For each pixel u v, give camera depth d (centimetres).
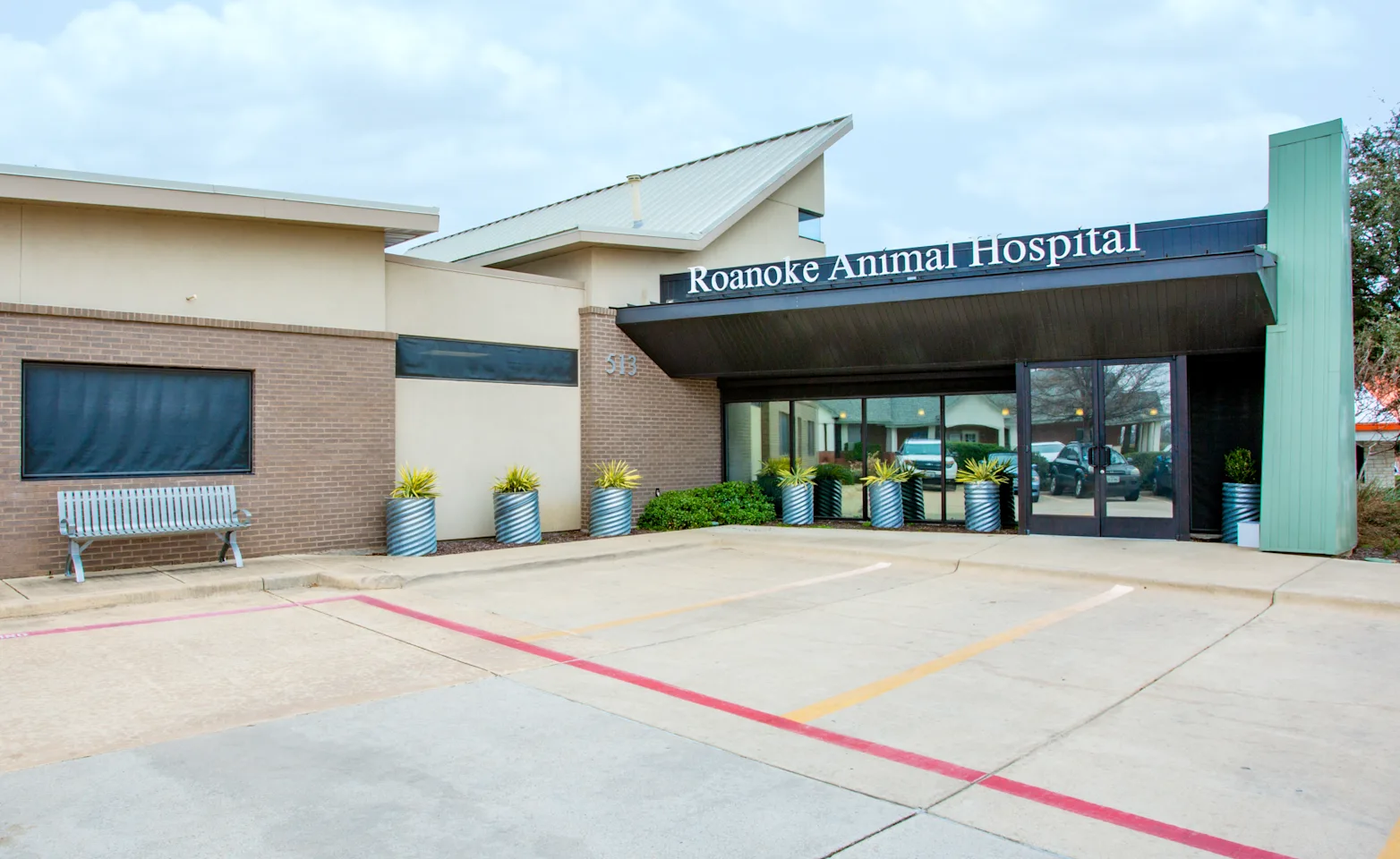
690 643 840
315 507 1301
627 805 480
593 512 1581
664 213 1994
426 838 440
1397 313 2061
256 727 604
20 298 1076
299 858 419
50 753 551
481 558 1280
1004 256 1366
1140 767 534
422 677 727
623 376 1702
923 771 529
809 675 734
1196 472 1477
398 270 1434
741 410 1866
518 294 1588
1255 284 1202
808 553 1391
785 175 2034
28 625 902
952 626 901
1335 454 1196
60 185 1059
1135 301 1298
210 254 1213
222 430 1230
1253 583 1013
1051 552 1270
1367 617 906
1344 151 1244
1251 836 444
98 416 1137
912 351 1509
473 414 1527
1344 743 571
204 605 1003
